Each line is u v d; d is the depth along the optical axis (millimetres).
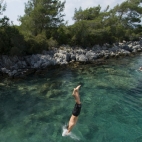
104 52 37875
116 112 12336
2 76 20906
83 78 20844
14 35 25516
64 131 10023
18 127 10570
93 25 42344
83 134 9703
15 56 25328
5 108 13117
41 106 13469
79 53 33531
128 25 60844
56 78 20922
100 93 15930
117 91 16359
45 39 32312
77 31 38406
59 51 31562
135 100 14328
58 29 37594
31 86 17953
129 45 47438
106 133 9820
